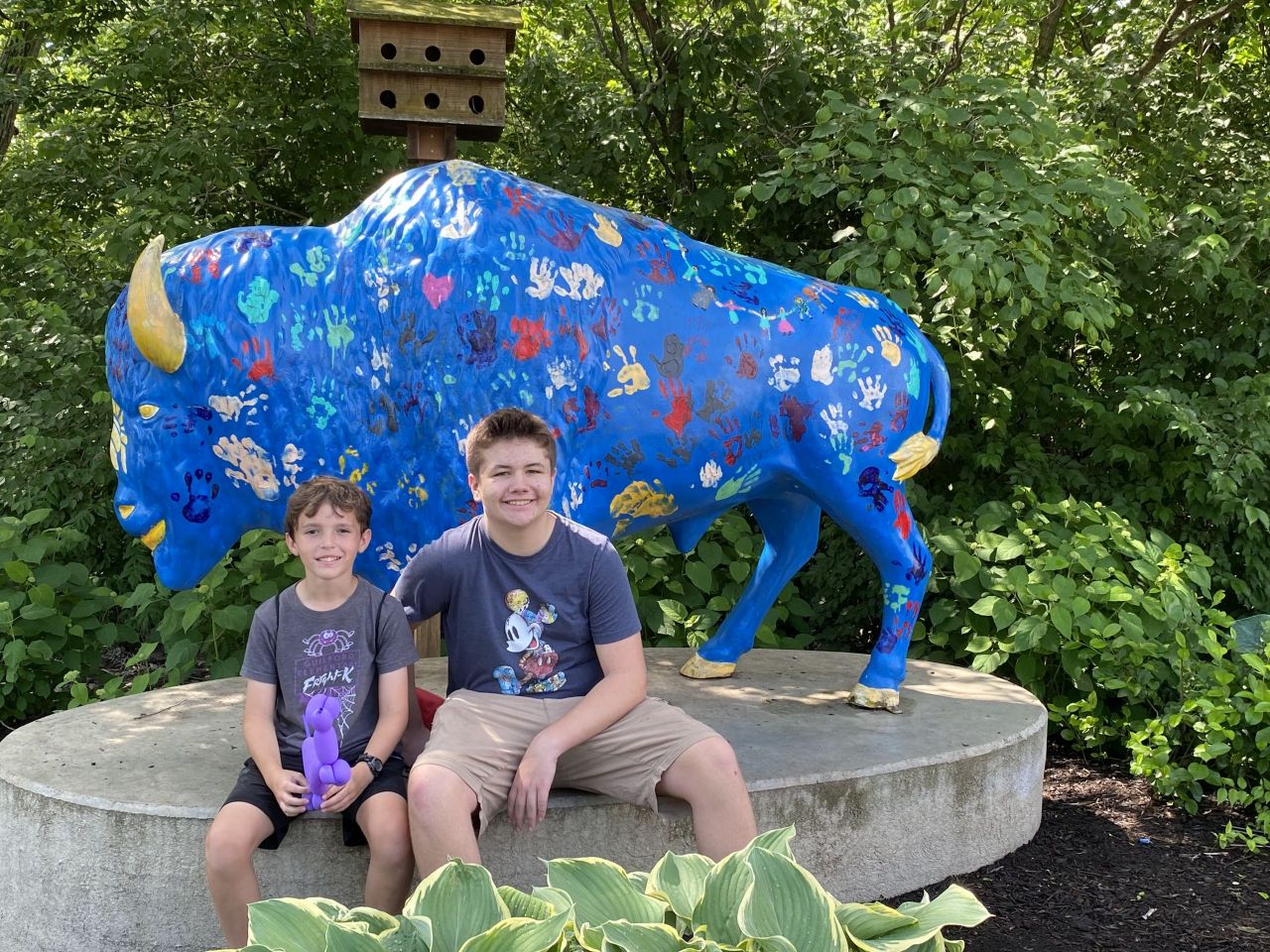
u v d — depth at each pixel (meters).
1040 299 4.54
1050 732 4.14
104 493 5.29
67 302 5.53
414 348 2.66
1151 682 3.84
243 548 4.22
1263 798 3.32
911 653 4.54
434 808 2.13
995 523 4.40
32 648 3.90
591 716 2.28
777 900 1.43
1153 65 6.33
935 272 4.38
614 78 7.05
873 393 3.19
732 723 3.12
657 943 1.36
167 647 4.12
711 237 6.02
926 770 2.84
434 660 3.77
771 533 3.69
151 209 5.25
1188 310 5.43
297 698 2.28
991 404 5.11
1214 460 4.67
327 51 6.20
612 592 2.37
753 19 5.90
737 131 6.04
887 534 3.29
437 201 2.74
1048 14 6.80
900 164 4.46
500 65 3.79
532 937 1.32
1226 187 5.84
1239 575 5.31
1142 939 2.65
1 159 7.27
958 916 1.48
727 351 2.98
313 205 6.32
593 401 2.79
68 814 2.43
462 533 2.41
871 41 6.35
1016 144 4.53
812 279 3.30
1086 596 3.99
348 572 2.34
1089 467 5.29
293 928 1.42
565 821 2.46
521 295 2.69
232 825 2.17
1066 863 3.06
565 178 6.15
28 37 6.74
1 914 2.54
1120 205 4.45
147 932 2.40
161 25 6.15
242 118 6.02
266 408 2.68
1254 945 2.63
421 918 1.39
